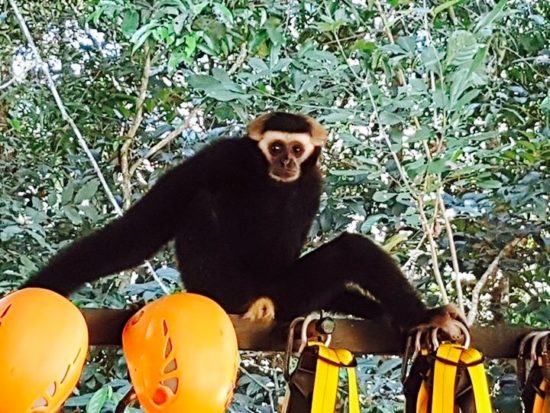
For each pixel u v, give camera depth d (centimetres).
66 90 649
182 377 248
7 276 537
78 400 472
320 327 275
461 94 479
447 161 446
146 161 648
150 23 516
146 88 638
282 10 589
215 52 546
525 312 545
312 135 449
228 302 380
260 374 598
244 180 426
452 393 254
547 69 593
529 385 281
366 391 498
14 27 676
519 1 612
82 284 344
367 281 367
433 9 511
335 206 542
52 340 236
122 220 362
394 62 516
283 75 570
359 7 578
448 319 310
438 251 578
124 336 266
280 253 425
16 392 230
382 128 463
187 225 376
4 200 549
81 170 604
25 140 636
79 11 689
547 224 539
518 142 508
